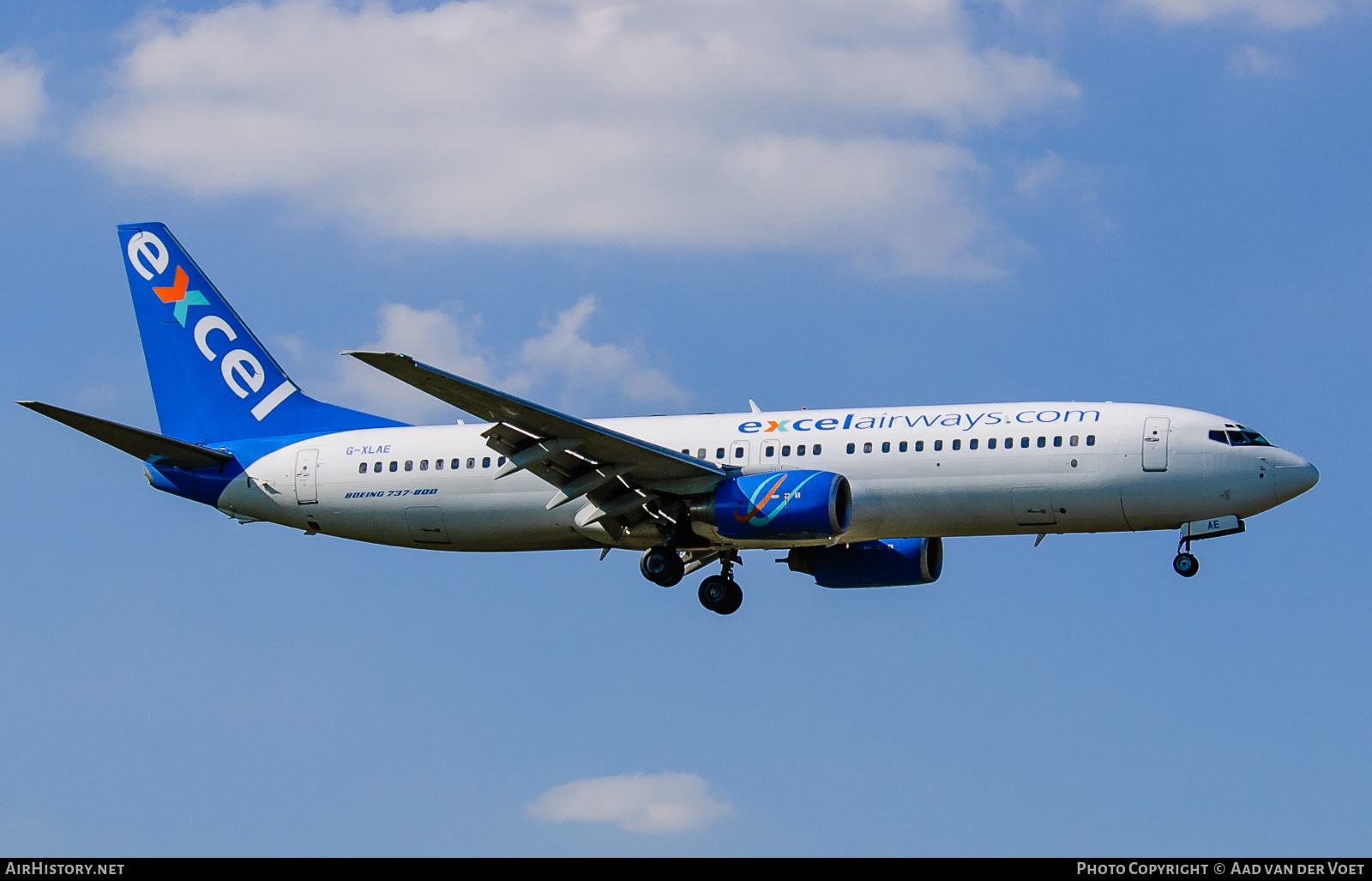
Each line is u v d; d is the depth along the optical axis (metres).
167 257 141.75
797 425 123.31
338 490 132.38
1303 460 115.12
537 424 113.44
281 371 139.38
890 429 120.50
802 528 116.25
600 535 127.75
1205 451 114.56
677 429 126.19
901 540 130.25
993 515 118.19
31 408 119.31
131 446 132.25
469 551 132.88
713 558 133.38
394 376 105.00
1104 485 115.38
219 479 136.00
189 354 140.12
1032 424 117.81
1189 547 118.50
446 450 130.62
